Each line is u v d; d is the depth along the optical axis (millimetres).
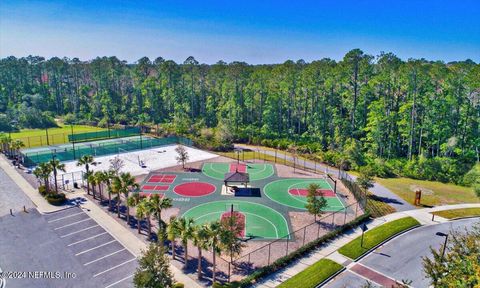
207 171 68562
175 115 117312
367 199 54125
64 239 38406
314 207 43406
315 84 100500
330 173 69625
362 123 95250
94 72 150500
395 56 97625
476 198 55750
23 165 68375
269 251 35219
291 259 35188
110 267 33062
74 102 146250
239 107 111500
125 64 159000
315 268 33594
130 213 45750
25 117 120750
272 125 106625
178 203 50906
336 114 98375
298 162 77750
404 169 71000
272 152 87562
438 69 84125
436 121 82250
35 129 119188
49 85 160375
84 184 56656
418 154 82688
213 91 127375
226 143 89188
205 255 36000
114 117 129625
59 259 34312
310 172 69688
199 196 54094
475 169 63438
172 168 70312
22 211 45562
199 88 130750
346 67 95688
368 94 94625
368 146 88562
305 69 107188
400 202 53562
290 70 110500
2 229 40500
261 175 66688
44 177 50312
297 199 53656
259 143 96500
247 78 120438
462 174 68125
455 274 22078
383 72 93562
